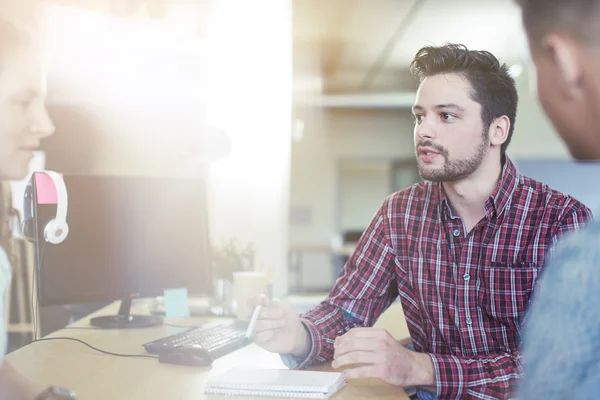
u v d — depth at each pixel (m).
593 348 0.46
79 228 1.88
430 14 6.29
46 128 1.36
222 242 2.40
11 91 1.28
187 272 2.11
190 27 3.76
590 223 0.50
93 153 3.36
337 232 11.55
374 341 1.30
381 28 6.84
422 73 1.52
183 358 1.45
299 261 9.93
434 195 1.69
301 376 1.26
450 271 1.62
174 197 2.10
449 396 1.32
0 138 1.29
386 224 1.73
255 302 1.46
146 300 2.46
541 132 7.81
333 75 9.19
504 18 6.18
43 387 1.11
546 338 0.49
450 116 1.47
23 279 2.51
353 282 1.74
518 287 1.56
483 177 1.52
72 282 1.86
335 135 11.59
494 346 1.60
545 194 1.57
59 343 1.71
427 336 1.67
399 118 11.55
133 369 1.41
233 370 1.32
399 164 11.63
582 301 0.47
